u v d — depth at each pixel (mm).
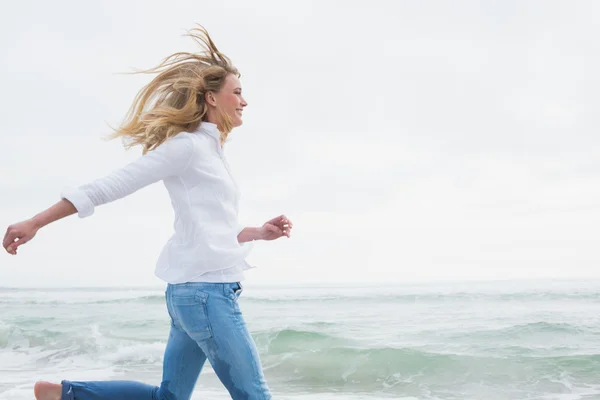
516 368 7297
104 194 2168
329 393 6734
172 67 2541
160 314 16406
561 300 16203
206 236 2338
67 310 18375
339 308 16375
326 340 9453
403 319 12836
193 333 2375
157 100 2537
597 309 13680
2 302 22250
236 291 2424
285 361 8227
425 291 20750
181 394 2592
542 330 9844
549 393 6340
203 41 2596
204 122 2482
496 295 17875
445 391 6645
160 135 2416
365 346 8977
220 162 2453
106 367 8695
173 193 2391
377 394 6637
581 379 6820
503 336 9578
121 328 12930
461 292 19250
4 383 7168
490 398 6281
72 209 2137
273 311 16109
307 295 21141
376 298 18406
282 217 2754
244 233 2754
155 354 9477
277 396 6574
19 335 11422
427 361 7699
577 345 8703
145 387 2604
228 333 2320
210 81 2488
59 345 10758
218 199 2391
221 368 2355
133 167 2246
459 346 8844
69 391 2520
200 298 2322
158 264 2477
